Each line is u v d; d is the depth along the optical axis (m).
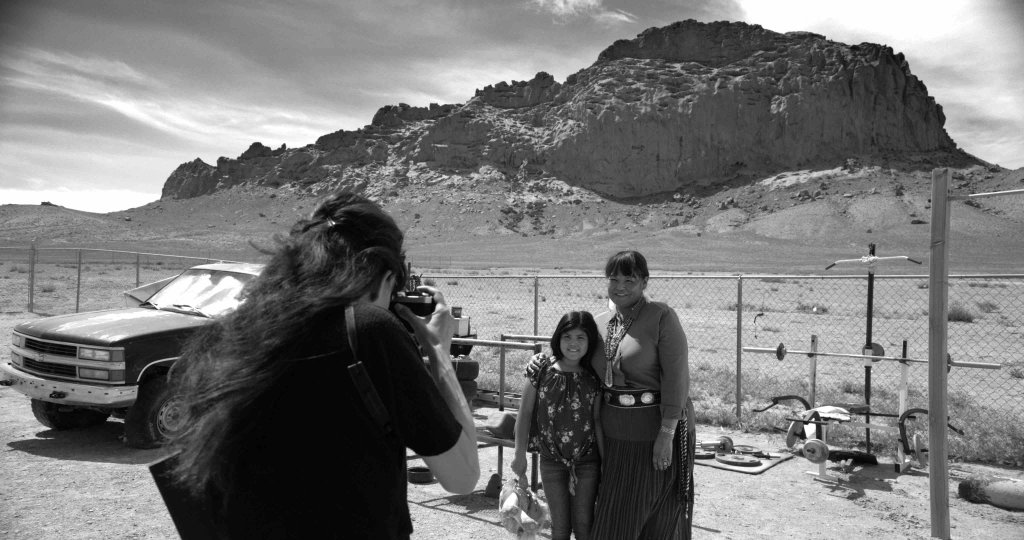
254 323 1.56
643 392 3.85
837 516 5.77
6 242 158.62
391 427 1.64
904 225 195.25
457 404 1.84
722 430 9.05
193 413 1.62
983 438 8.03
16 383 7.29
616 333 3.96
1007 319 26.73
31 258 20.86
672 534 3.96
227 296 8.20
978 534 5.37
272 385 1.52
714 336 20.44
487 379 11.57
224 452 1.52
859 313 29.19
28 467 6.55
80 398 6.91
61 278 37.06
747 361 15.52
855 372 14.20
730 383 12.16
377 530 1.62
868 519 5.70
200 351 1.69
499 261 155.88
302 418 1.55
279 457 1.54
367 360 1.58
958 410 9.84
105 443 7.49
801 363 15.31
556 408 4.06
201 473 1.55
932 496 5.30
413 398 1.64
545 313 26.89
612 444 3.92
